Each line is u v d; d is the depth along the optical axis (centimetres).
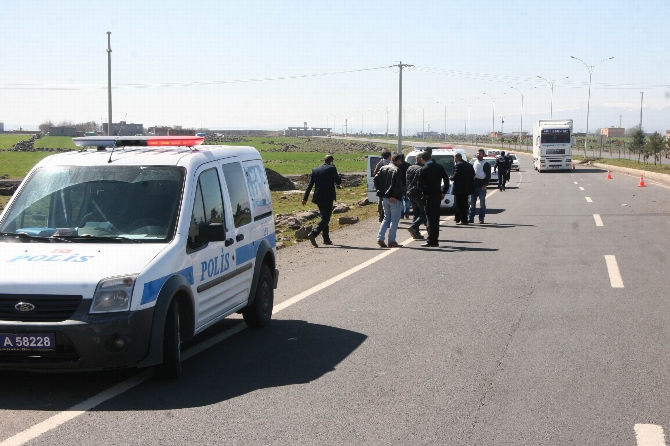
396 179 1502
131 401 564
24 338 557
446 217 2250
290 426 507
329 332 799
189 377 631
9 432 494
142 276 585
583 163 7869
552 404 553
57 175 699
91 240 641
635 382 608
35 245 632
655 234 1689
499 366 659
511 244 1549
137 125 6216
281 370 652
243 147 858
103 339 562
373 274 1184
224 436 487
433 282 1104
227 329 823
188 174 691
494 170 4153
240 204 787
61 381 619
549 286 1059
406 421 517
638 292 1007
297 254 1455
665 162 7681
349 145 17425
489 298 976
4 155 9400
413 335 779
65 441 477
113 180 688
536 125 6538
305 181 5241
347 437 486
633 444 473
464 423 512
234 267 749
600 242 1558
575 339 756
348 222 2078
